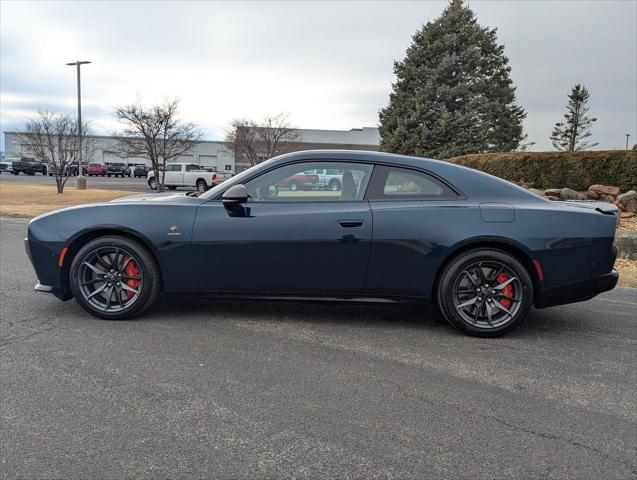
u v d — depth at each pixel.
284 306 4.88
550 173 11.48
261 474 2.25
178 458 2.35
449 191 4.17
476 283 4.09
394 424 2.70
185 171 30.73
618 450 2.51
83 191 24.47
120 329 4.11
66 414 2.73
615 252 4.15
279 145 36.41
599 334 4.30
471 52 27.17
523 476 2.27
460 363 3.58
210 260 4.15
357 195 4.16
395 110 27.70
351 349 3.80
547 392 3.14
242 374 3.29
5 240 8.98
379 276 4.09
